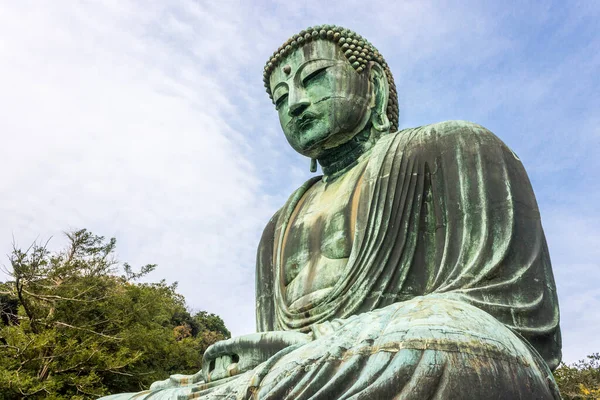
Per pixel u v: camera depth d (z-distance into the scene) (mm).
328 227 7281
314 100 8039
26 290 25938
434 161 6879
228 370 5832
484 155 6656
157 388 6535
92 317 27125
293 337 5688
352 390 4059
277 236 8242
